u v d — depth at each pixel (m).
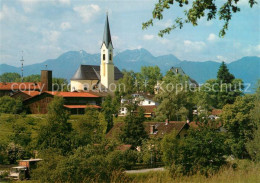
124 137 66.50
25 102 105.56
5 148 60.56
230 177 23.03
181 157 32.28
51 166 36.47
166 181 27.39
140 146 65.06
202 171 30.75
